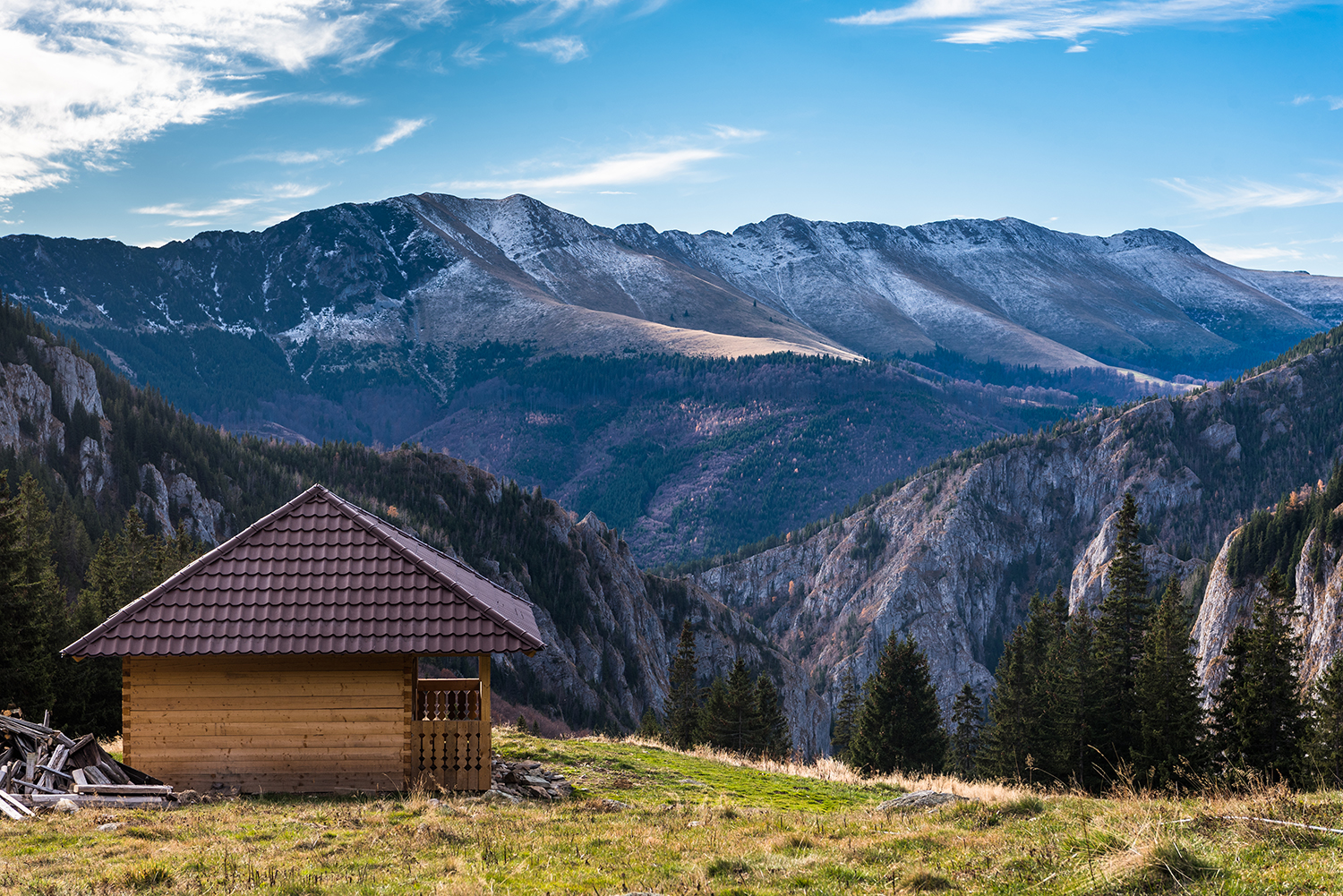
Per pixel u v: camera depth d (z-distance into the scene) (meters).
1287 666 53.97
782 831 16.28
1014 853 12.47
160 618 20.09
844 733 100.50
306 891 11.88
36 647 46.97
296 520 21.81
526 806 19.06
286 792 20.14
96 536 138.88
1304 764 47.62
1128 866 10.70
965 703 86.19
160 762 20.23
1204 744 53.78
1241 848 11.32
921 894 11.14
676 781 24.75
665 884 11.91
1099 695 62.47
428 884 12.13
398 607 20.50
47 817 16.86
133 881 12.32
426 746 20.58
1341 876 9.70
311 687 20.42
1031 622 88.62
